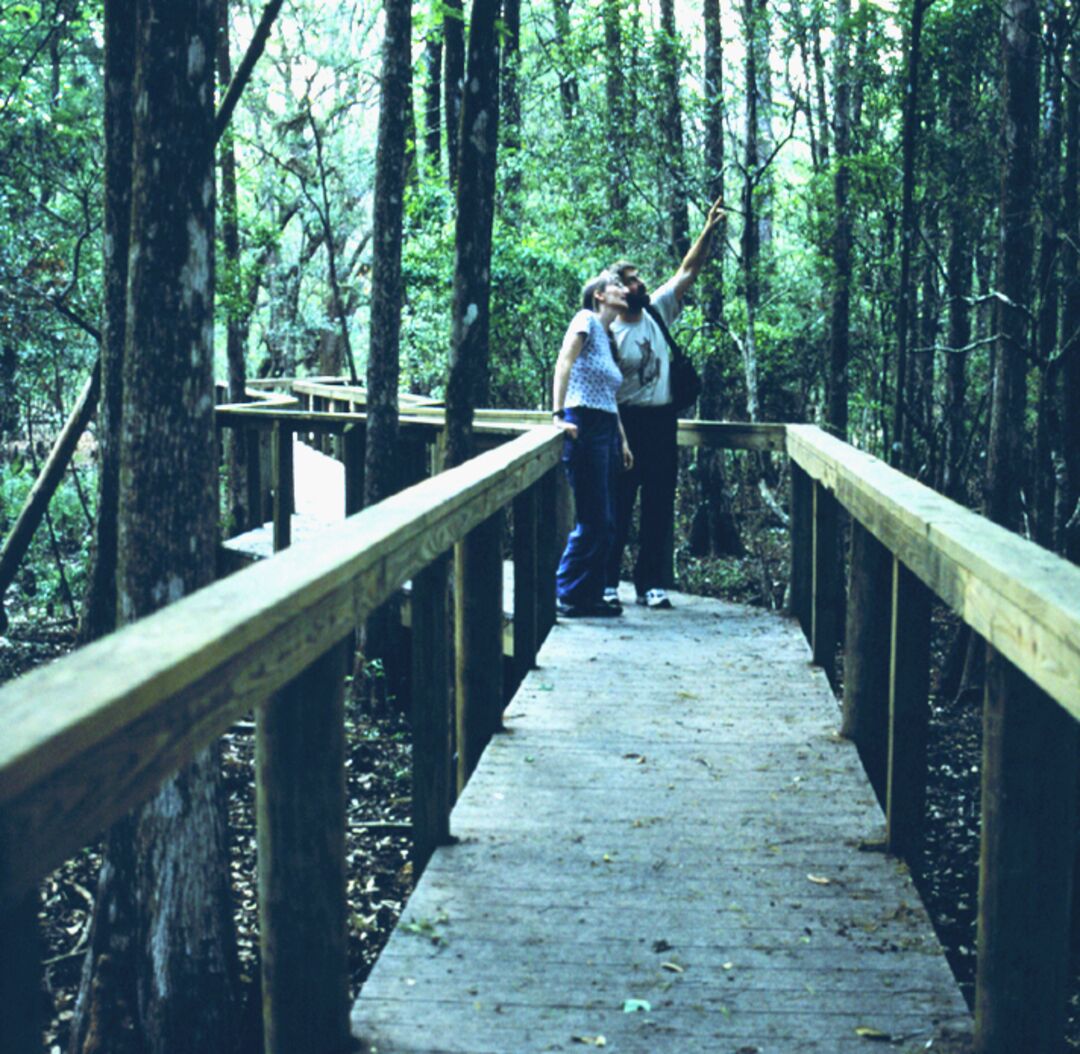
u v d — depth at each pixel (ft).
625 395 22.88
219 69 49.57
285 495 29.35
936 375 50.62
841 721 16.71
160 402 12.87
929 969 10.03
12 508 45.85
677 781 14.43
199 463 13.07
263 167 65.26
